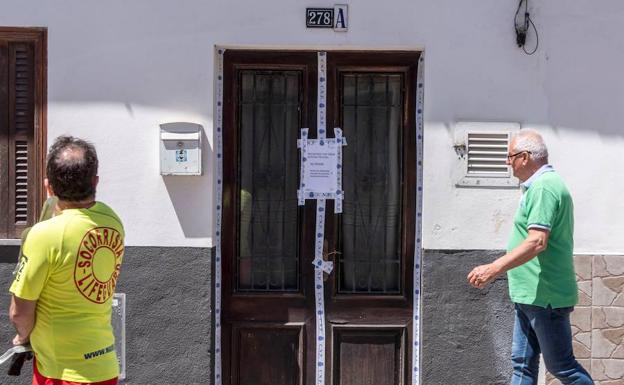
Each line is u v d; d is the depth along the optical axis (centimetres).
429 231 527
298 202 544
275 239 549
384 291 549
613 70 525
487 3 523
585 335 526
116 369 358
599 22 524
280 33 523
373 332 547
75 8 521
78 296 341
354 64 539
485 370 529
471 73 524
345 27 522
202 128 523
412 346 545
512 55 525
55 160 343
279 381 548
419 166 540
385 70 541
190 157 516
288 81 546
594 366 526
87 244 341
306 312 546
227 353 548
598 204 526
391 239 548
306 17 522
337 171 543
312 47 530
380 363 548
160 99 522
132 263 525
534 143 458
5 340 527
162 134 517
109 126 523
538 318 457
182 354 528
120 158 523
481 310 528
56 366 340
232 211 544
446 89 525
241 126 546
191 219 525
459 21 523
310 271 545
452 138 525
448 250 527
